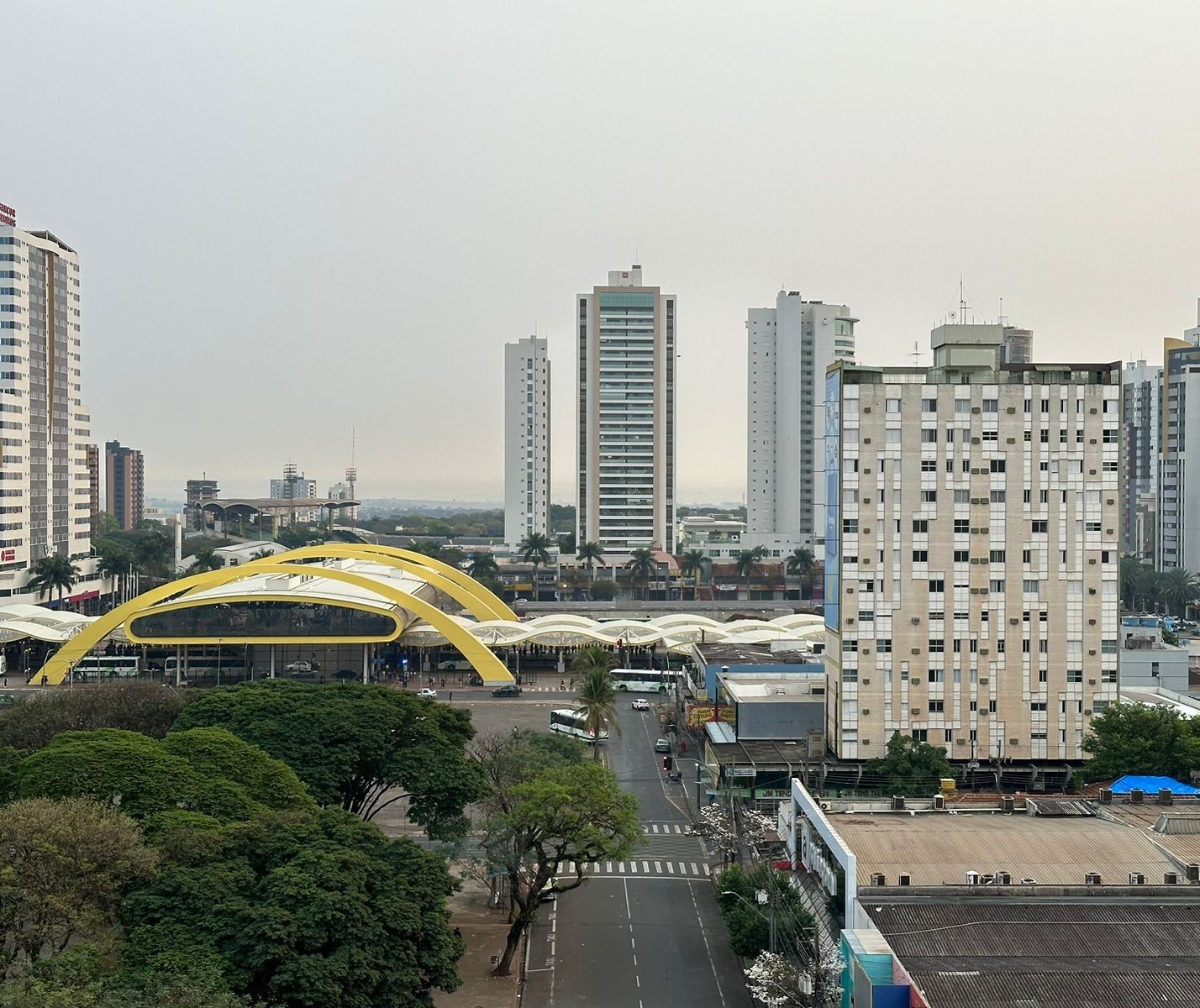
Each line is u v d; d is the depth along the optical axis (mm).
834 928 93875
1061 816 107812
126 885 84750
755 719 166750
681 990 101250
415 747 126875
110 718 143625
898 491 157750
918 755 151125
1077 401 158875
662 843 143000
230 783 105625
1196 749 135000
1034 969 76812
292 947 79938
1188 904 87688
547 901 123750
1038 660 158750
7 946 85438
